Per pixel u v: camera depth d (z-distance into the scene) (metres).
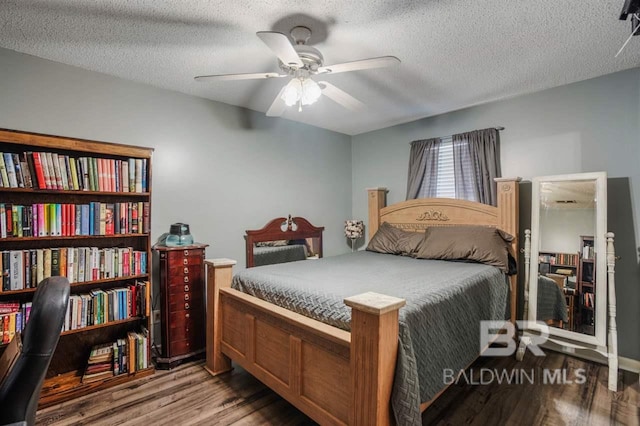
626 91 2.59
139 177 2.56
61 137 2.19
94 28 1.98
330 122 4.14
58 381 2.27
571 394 2.23
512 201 3.02
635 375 2.49
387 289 1.97
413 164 3.97
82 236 2.30
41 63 2.36
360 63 1.86
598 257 2.54
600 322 2.52
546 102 3.01
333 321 1.71
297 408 1.87
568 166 2.89
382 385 1.38
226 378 2.45
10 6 1.75
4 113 2.22
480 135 3.38
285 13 1.82
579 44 2.18
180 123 3.06
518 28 1.98
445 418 1.96
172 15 1.84
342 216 4.70
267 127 3.77
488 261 2.82
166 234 2.96
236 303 2.37
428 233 3.40
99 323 2.34
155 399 2.16
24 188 2.08
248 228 3.60
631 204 2.57
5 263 2.01
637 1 1.40
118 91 2.70
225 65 2.51
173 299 2.63
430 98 3.25
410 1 1.71
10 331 2.00
